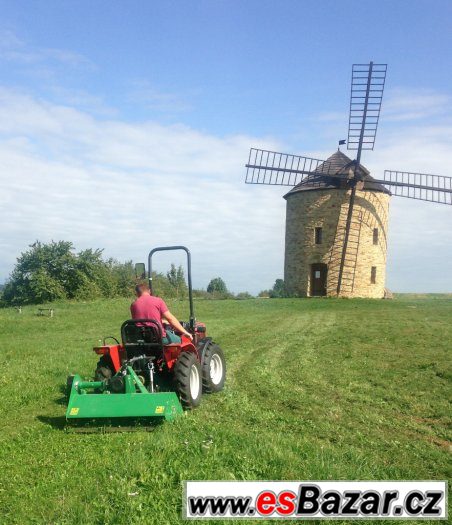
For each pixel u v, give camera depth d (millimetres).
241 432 6289
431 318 22516
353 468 5242
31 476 5270
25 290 50875
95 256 52844
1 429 6949
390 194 43156
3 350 14578
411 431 6777
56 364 11688
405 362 11477
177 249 8820
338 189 40969
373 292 42094
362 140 40250
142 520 4207
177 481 4895
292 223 43344
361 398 8422
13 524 4312
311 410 7695
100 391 8062
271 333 18344
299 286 42688
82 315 29531
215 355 9055
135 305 7883
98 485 4910
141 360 7539
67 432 6738
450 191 39781
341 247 41031
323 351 13570
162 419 6727
